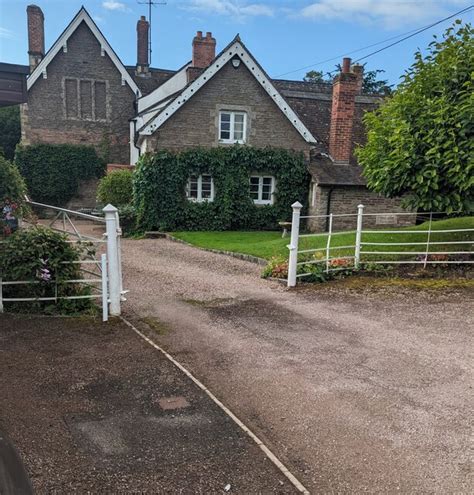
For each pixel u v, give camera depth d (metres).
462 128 8.88
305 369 4.97
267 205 19.73
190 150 18.78
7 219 6.97
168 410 3.92
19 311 6.42
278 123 19.52
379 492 2.98
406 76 10.05
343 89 18.83
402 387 4.53
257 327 6.43
